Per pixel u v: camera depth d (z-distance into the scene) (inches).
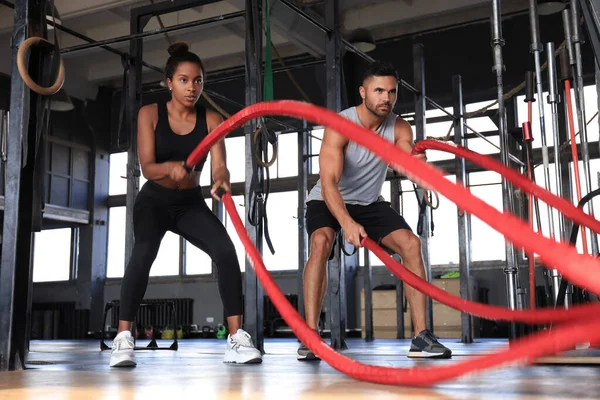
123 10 481.1
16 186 92.9
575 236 102.9
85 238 567.2
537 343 31.4
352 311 479.8
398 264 79.5
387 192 463.5
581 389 53.9
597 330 28.7
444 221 469.7
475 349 187.6
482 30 435.5
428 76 447.8
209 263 553.0
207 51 508.7
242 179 547.5
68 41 511.5
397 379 48.2
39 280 603.2
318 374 76.6
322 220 113.7
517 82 412.8
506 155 120.4
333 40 177.2
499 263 446.6
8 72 514.0
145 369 92.7
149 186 105.5
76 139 559.8
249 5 147.0
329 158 107.1
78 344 338.6
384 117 114.0
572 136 110.9
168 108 106.6
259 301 151.3
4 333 90.4
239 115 68.6
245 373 80.0
